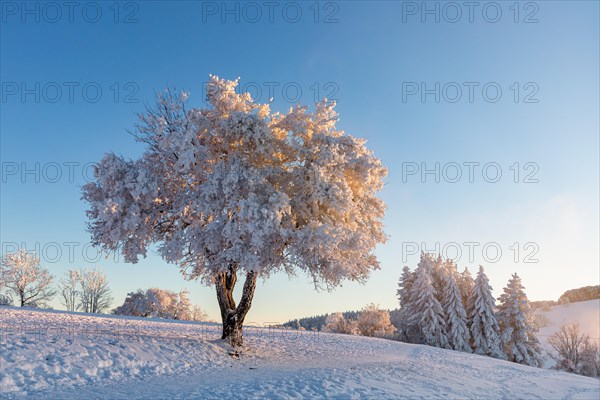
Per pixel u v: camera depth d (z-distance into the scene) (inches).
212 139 861.2
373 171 862.5
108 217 735.7
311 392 547.8
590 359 2110.0
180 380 597.6
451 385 730.8
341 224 771.4
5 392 461.4
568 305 5762.8
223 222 760.3
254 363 788.6
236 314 917.8
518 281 2084.2
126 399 478.0
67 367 558.3
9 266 2076.8
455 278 2301.9
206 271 829.8
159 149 840.9
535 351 2048.5
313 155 813.9
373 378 684.7
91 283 2532.0
